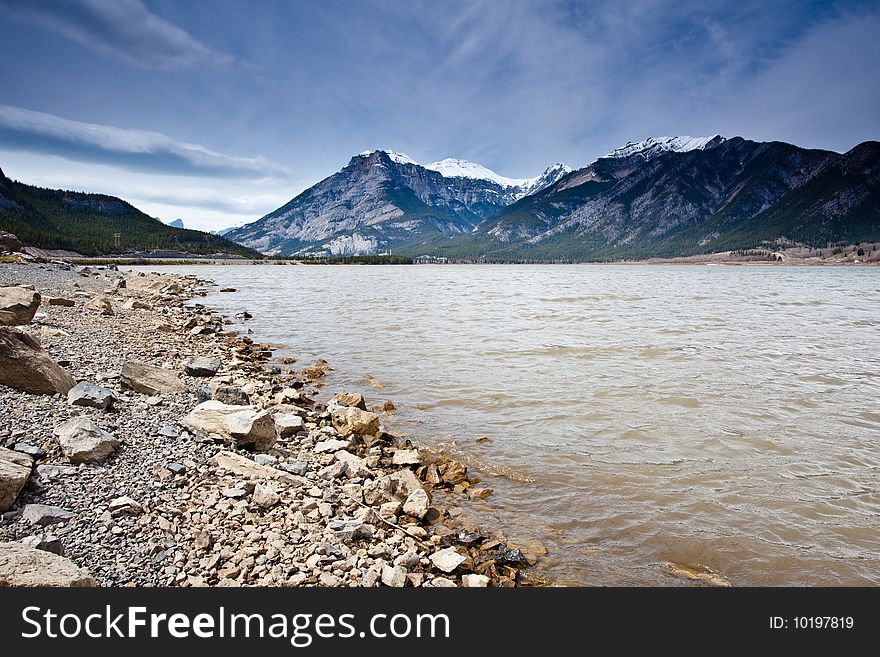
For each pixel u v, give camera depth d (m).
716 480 10.66
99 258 189.25
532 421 14.38
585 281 103.38
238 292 64.19
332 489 9.43
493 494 10.10
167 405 12.42
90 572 6.05
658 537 8.52
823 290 72.88
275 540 7.29
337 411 13.76
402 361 21.92
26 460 7.82
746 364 21.31
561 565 7.74
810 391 17.27
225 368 18.91
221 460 9.63
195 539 7.01
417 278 114.88
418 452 12.06
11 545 5.95
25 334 11.44
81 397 10.62
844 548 8.23
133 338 22.28
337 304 48.12
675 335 28.72
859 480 10.64
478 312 40.91
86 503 7.36
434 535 8.32
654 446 12.55
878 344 25.92
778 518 9.13
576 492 10.17
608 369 20.44
